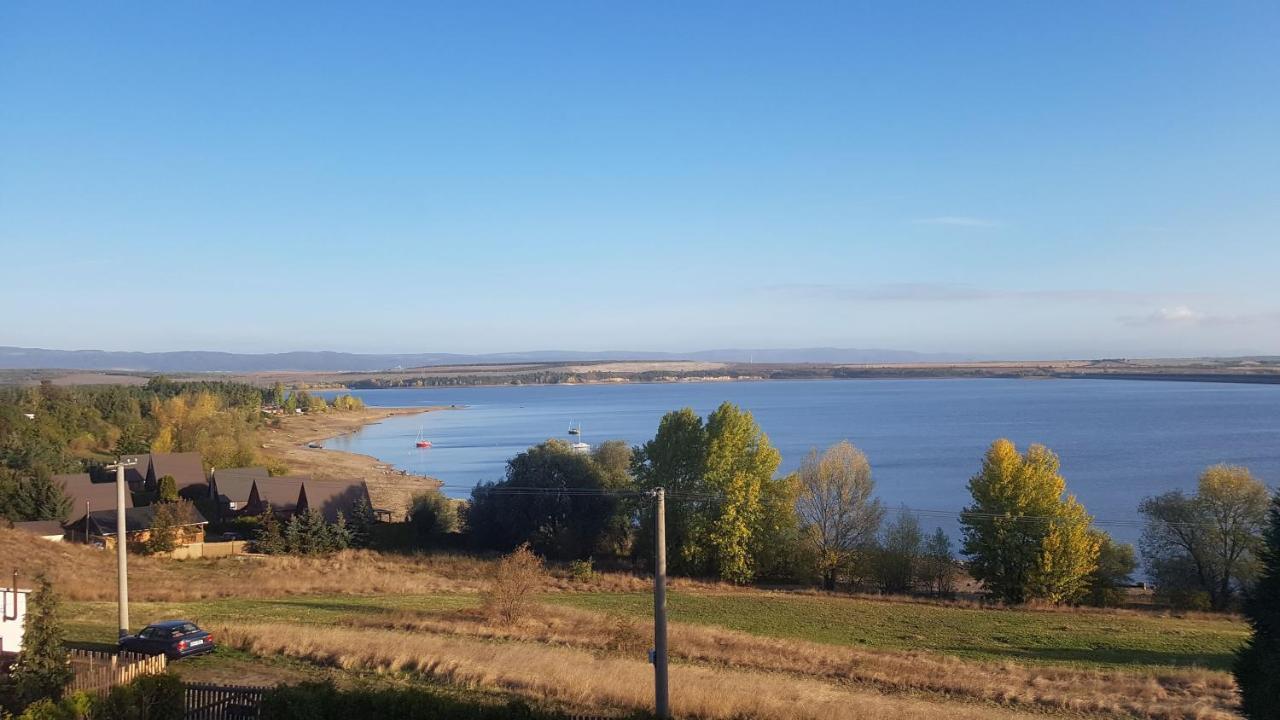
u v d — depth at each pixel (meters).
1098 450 145.88
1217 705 27.47
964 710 25.95
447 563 60.34
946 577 57.81
